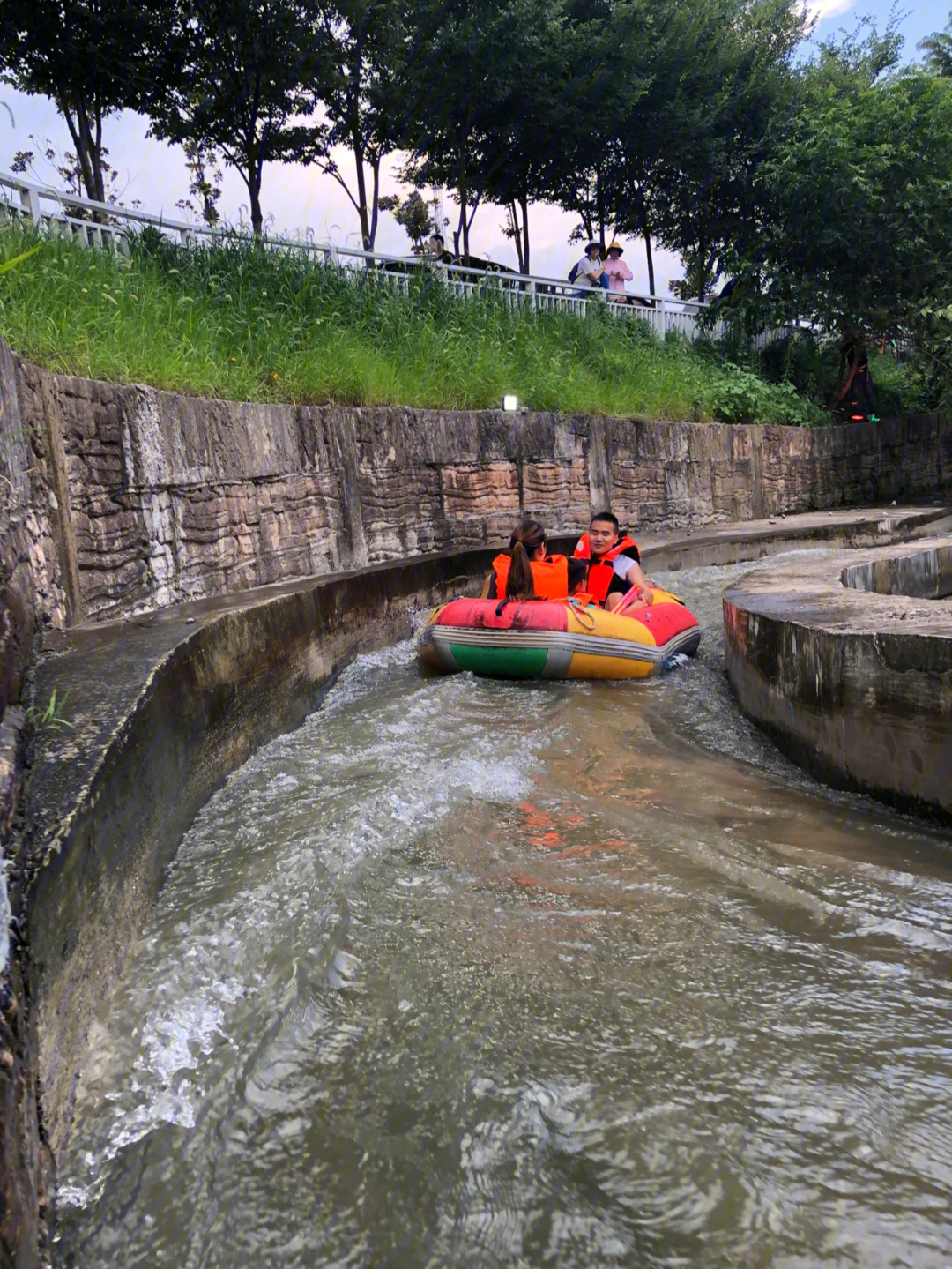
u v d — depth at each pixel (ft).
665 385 47.34
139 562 16.61
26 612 11.72
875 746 12.35
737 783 13.73
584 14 52.95
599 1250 5.64
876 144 54.13
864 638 12.35
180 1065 7.38
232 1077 7.25
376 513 27.68
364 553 26.89
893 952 8.87
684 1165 6.28
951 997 8.16
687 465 45.42
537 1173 6.26
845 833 11.63
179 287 26.68
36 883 6.55
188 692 12.37
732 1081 7.09
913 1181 6.10
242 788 13.55
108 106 38.73
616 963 8.77
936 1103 6.82
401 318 34.68
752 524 46.96
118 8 34.58
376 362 30.35
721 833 11.76
